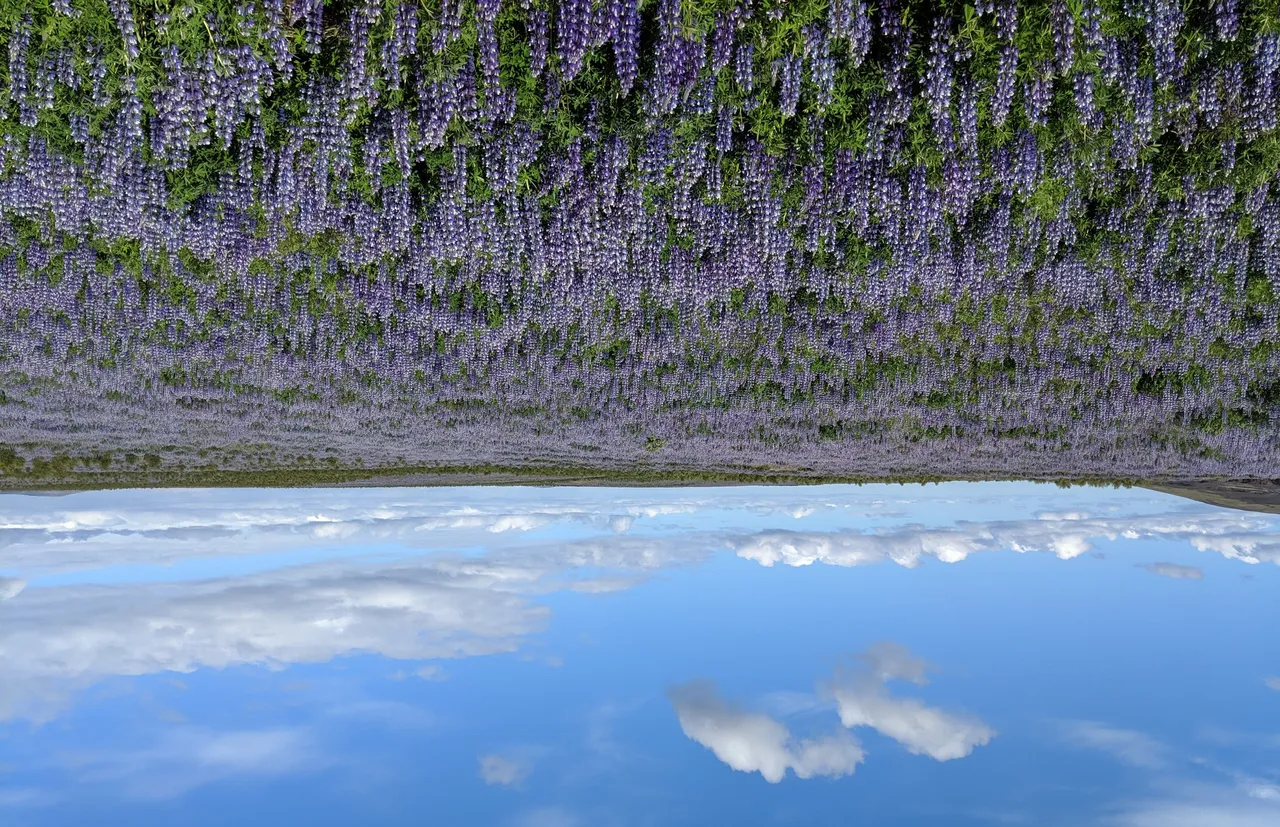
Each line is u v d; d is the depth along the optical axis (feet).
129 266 36.63
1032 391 42.68
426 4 26.71
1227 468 44.42
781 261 36.24
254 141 30.14
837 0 27.20
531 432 42.98
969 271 36.73
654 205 34.32
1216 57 28.78
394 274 37.99
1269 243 34.94
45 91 26.78
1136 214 34.83
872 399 42.73
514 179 31.73
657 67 28.25
